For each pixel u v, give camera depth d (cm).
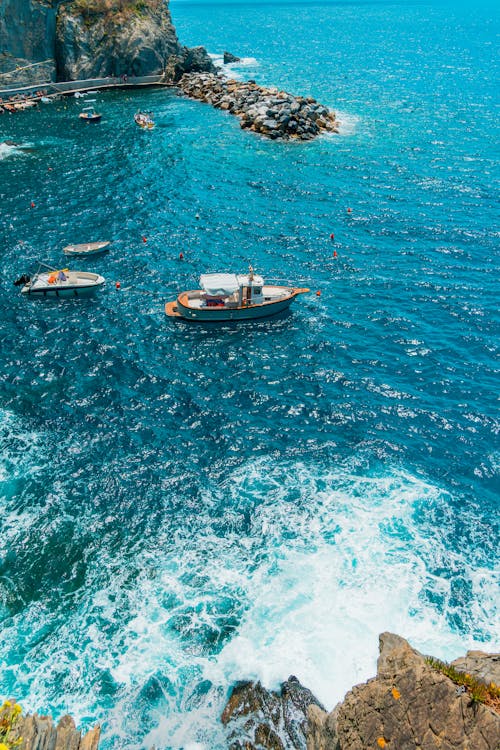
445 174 9300
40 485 3819
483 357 5119
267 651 2903
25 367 4934
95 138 11044
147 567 3334
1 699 2700
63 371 4903
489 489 3853
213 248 7012
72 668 2839
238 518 3634
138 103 13725
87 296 6016
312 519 3628
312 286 6256
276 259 6794
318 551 3428
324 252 6950
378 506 3719
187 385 4788
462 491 3834
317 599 3159
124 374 4894
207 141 10944
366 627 3016
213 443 4219
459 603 3152
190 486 3853
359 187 8856
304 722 2589
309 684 2748
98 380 4816
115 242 7119
